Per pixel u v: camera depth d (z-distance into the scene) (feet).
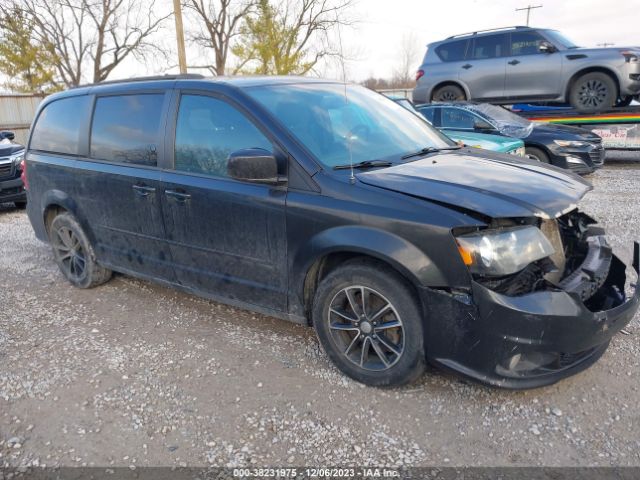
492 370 8.54
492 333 8.29
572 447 8.23
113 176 13.23
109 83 14.16
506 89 36.83
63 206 15.12
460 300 8.42
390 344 9.53
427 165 10.50
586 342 8.43
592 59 33.37
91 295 15.37
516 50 36.17
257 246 10.71
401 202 8.87
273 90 11.55
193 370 10.89
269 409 9.46
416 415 9.14
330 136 10.78
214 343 12.03
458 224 8.28
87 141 14.23
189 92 11.90
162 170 12.22
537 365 8.78
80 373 10.93
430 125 13.84
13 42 85.40
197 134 11.63
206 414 9.40
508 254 8.34
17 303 15.01
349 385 10.10
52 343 12.34
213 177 11.25
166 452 8.47
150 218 12.67
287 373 10.62
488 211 8.29
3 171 29.12
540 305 8.09
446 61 39.19
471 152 12.14
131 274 14.19
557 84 34.96
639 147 34.19
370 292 9.48
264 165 9.59
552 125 31.68
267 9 91.40
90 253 15.12
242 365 11.00
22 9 85.10
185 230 11.96
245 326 12.84
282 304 10.82
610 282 10.18
